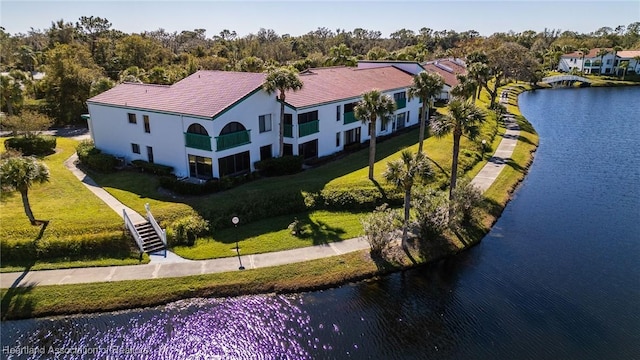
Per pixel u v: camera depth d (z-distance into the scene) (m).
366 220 26.73
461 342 18.83
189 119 32.34
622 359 17.80
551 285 22.98
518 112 70.12
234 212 28.77
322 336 19.25
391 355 18.09
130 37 87.88
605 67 120.81
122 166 37.56
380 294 22.22
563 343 18.72
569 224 30.20
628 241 27.73
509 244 27.45
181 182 30.94
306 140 38.12
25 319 20.27
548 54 136.75
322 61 88.56
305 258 24.53
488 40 119.62
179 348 18.61
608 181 38.72
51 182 33.50
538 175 40.47
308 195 31.22
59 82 56.25
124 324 19.98
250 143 34.66
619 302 21.50
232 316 20.52
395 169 24.73
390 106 32.72
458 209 28.30
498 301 21.67
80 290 21.56
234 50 110.69
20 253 23.98
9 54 105.31
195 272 23.06
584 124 62.91
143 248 24.92
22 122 42.03
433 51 142.38
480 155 43.56
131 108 35.84
